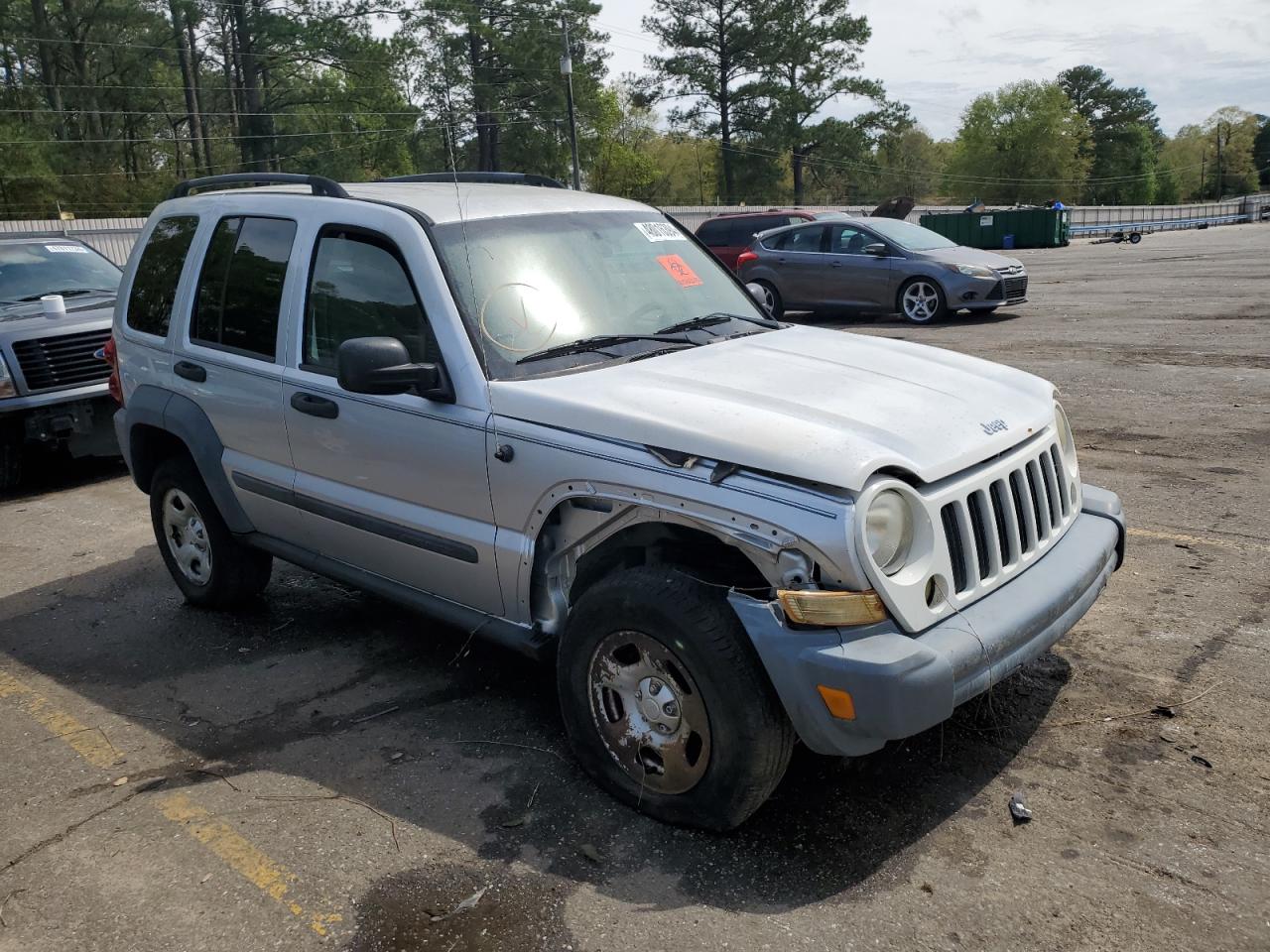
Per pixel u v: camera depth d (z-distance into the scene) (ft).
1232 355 34.22
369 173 207.92
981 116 343.46
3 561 21.36
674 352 12.66
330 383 13.57
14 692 14.99
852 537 9.18
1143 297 53.78
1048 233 139.44
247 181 16.31
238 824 11.25
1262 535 17.97
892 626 9.50
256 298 14.99
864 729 9.12
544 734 12.85
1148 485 21.16
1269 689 12.80
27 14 201.77
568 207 14.42
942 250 49.83
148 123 223.10
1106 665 13.64
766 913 9.38
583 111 204.85
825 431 9.86
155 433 17.16
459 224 13.08
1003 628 9.97
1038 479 11.37
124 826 11.34
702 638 9.77
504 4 192.03
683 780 10.43
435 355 12.26
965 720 12.50
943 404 11.11
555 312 12.82
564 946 9.09
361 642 16.11
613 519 10.89
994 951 8.80
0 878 10.55
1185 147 461.37
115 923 9.75
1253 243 105.29
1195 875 9.60
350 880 10.18
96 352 27.66
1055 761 11.56
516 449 11.41
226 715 13.89
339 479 13.79
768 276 53.67
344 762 12.46
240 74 208.64
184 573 17.74
